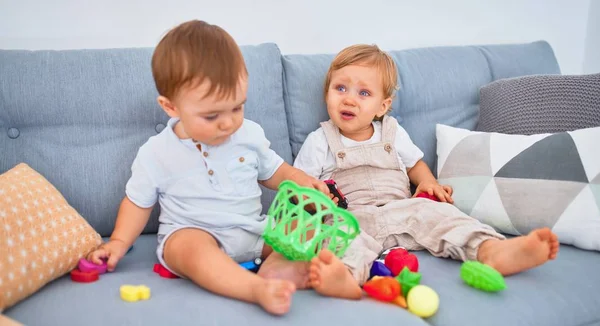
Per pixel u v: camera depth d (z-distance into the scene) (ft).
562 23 8.11
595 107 4.90
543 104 5.17
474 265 3.54
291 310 3.14
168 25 5.92
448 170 5.08
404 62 5.78
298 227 3.48
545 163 4.46
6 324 2.45
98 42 5.71
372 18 6.86
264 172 4.58
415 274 3.58
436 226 4.26
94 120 4.58
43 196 3.80
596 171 4.24
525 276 3.73
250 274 3.34
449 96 5.87
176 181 4.12
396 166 5.19
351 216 3.49
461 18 7.40
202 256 3.52
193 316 3.05
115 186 4.54
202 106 3.64
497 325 3.24
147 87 4.68
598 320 3.53
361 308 3.21
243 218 4.12
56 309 3.16
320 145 5.14
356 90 5.02
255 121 4.99
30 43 5.47
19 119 4.45
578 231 4.14
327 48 6.72
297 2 6.43
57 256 3.55
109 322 2.99
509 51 6.39
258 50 5.19
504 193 4.54
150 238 4.61
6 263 3.23
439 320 3.32
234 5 6.14
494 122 5.48
